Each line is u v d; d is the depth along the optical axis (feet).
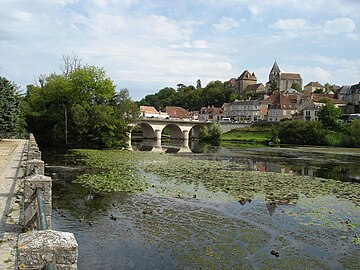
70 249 12.43
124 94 193.77
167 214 57.11
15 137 184.03
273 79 553.64
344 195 76.43
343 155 193.88
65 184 78.33
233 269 37.60
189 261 39.22
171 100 612.29
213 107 522.06
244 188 80.02
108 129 184.03
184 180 88.53
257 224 53.36
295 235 49.06
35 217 30.12
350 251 43.83
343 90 447.01
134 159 135.33
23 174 62.34
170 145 259.19
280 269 38.04
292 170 120.26
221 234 48.37
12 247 28.17
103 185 77.77
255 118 456.45
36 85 222.07
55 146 187.32
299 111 418.72
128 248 42.45
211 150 215.10
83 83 185.78
